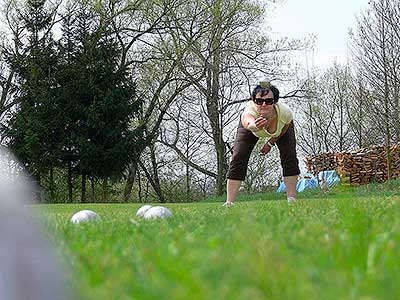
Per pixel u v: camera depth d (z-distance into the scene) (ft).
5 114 87.92
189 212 18.39
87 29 83.97
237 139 25.44
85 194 87.40
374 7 67.72
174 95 91.66
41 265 3.87
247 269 5.07
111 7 87.20
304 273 4.99
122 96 81.30
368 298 4.07
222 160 91.50
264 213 14.38
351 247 6.93
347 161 71.46
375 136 90.27
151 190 98.58
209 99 91.61
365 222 10.43
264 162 90.99
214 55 89.71
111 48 82.99
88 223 14.03
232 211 16.79
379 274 5.24
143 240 9.01
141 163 92.48
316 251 6.68
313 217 12.46
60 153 79.92
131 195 99.25
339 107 102.63
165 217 15.14
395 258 6.18
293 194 25.86
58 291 3.72
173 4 86.69
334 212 13.58
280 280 4.73
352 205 15.48
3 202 4.05
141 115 86.89
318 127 101.55
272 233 8.80
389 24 66.85
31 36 84.89
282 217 12.66
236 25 88.33
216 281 4.72
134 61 90.53
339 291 4.21
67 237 9.96
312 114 101.60
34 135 78.13
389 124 67.21
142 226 12.00
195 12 87.56
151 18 87.92
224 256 6.24
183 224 11.98
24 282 3.59
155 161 95.30
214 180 95.20
